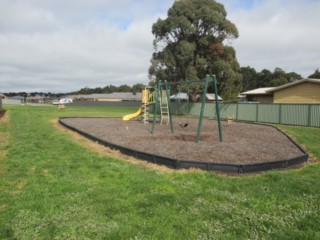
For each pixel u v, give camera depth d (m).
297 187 4.74
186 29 28.81
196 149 7.76
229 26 29.73
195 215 3.63
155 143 8.73
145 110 17.00
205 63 29.28
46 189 4.39
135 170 5.68
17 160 6.26
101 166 5.92
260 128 15.40
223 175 5.54
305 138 11.38
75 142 9.04
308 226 3.37
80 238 3.03
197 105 29.67
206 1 29.98
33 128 12.80
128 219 3.47
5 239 2.98
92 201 3.98
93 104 65.19
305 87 25.62
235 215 3.65
